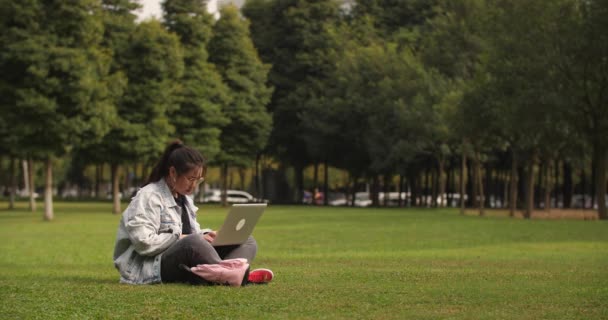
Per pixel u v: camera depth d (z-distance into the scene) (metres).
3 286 9.12
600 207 41.22
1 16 40.19
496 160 65.38
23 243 22.22
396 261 14.23
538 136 41.59
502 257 15.74
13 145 41.41
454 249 19.09
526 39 40.75
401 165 64.44
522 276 10.72
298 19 74.88
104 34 52.25
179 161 9.12
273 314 6.85
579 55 39.88
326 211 52.12
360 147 68.88
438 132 50.75
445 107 44.97
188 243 8.88
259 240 22.84
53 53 40.25
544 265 13.27
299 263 13.52
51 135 41.28
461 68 52.81
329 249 19.12
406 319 6.60
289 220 37.69
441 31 53.78
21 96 40.25
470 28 52.38
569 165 63.66
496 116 41.47
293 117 75.81
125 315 6.85
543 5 40.34
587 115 41.12
